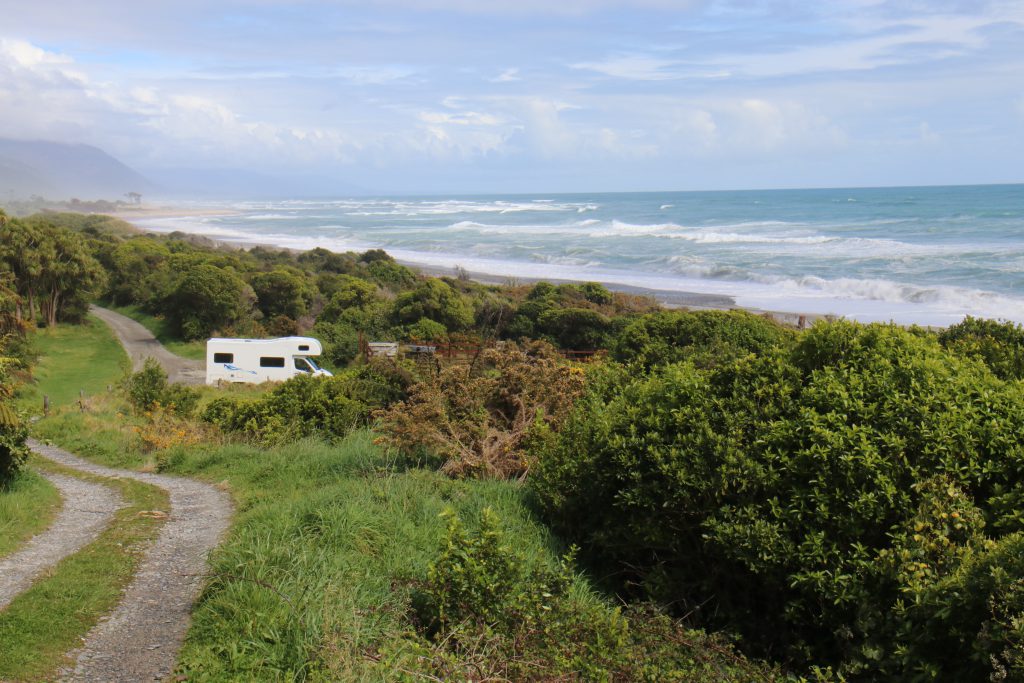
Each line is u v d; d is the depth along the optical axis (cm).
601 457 587
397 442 904
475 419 884
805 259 5453
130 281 5747
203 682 441
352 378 1485
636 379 912
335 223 14962
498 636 442
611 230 9681
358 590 519
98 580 654
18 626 551
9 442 1076
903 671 401
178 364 3944
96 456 1464
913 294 3825
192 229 14050
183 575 669
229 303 4559
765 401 548
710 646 469
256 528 674
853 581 441
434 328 3672
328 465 1012
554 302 3556
